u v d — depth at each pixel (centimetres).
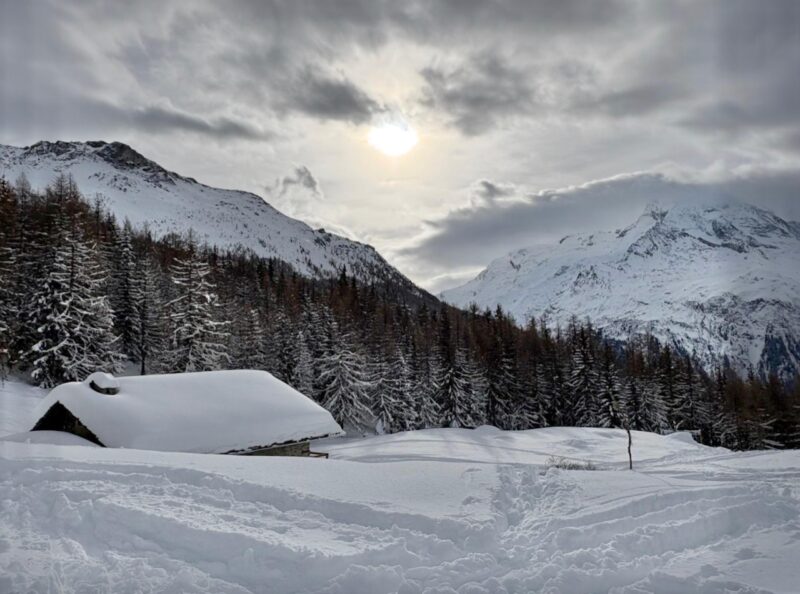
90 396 2086
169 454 1365
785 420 7006
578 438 4228
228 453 2020
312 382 5353
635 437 4372
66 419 2180
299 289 10319
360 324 7888
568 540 893
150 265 6119
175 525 862
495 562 812
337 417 5044
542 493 1160
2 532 849
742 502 1056
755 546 866
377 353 6028
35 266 4366
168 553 812
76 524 884
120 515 898
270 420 2214
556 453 3509
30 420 2272
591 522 972
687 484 1202
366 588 727
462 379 5747
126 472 1132
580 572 761
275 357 5397
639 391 6297
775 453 2497
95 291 4416
